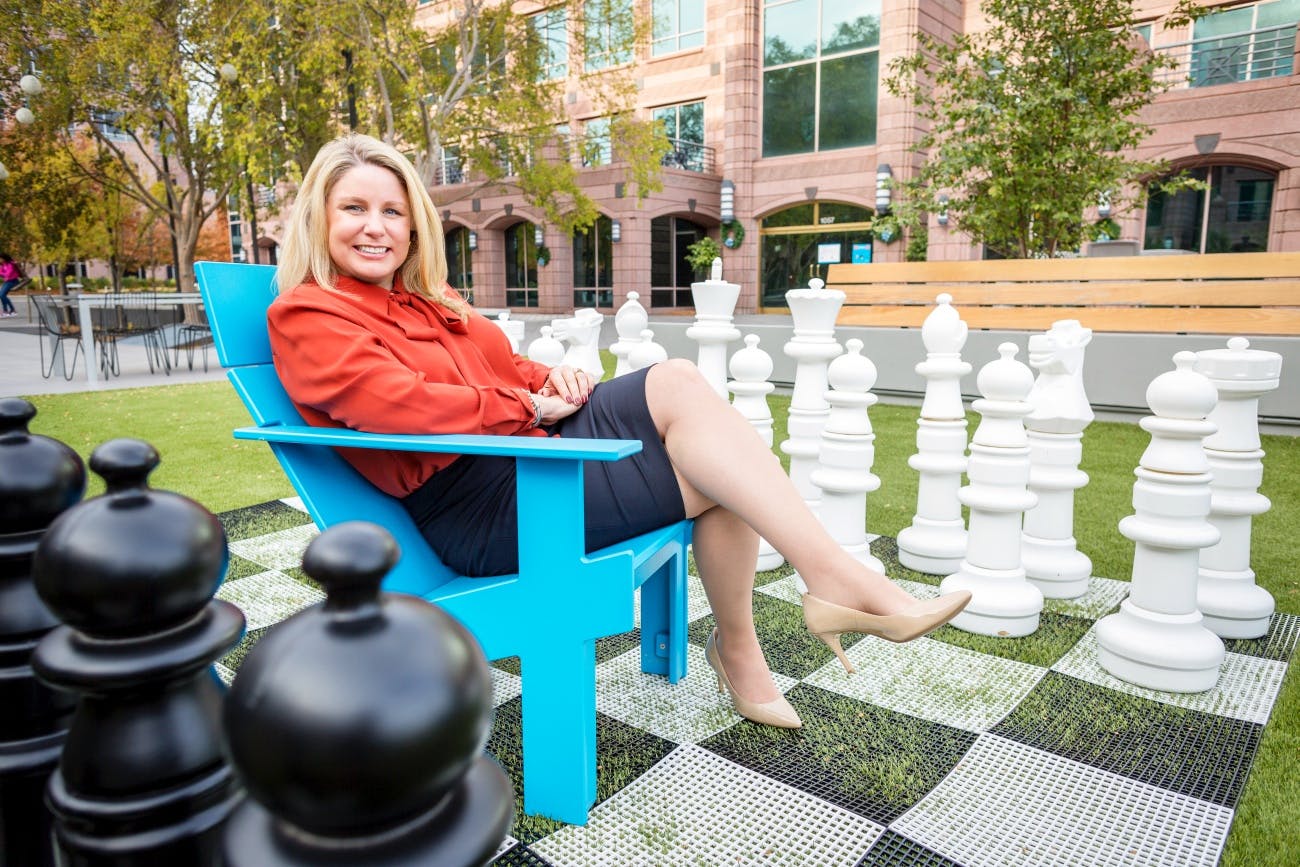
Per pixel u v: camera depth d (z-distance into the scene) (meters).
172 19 13.59
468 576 1.77
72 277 34.50
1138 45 9.10
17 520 0.83
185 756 0.65
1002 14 7.55
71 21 14.12
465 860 0.40
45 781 0.84
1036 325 6.27
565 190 15.07
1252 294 5.54
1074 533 3.33
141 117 15.19
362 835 0.39
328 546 0.39
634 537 1.75
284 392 1.88
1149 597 2.10
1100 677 2.15
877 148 17.62
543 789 1.57
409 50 12.60
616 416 1.79
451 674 0.39
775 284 20.05
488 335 2.15
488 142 15.52
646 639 2.18
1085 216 13.84
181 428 5.78
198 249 32.25
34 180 17.81
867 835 1.51
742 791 1.65
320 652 0.38
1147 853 1.45
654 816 1.57
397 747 0.36
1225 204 14.48
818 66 18.45
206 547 0.64
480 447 1.45
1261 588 2.52
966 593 1.58
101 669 0.61
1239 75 14.09
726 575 1.82
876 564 2.79
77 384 8.63
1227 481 2.37
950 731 1.87
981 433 2.43
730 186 19.72
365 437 1.57
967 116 7.54
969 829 1.52
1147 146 14.47
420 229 1.96
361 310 1.81
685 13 20.52
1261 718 1.92
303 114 14.05
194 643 0.64
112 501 0.63
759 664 1.93
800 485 3.04
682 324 8.04
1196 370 2.39
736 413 1.71
